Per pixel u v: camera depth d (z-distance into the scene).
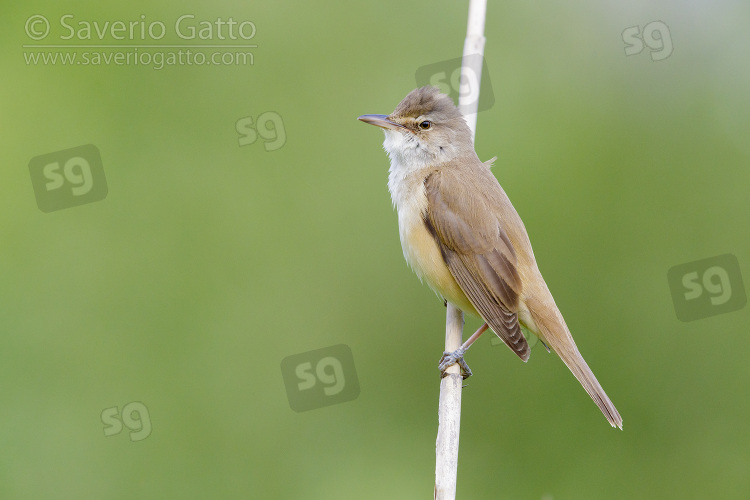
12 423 11.86
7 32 13.34
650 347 12.81
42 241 12.69
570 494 12.28
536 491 12.27
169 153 13.27
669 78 13.79
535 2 13.94
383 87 13.59
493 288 9.23
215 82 13.53
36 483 11.59
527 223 13.00
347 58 13.70
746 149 13.60
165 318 12.64
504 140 13.31
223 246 13.03
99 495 11.70
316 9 13.80
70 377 12.22
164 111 13.38
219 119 13.45
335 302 12.98
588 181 13.29
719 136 13.66
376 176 13.38
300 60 13.66
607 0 13.97
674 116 13.70
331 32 13.77
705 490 12.27
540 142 13.38
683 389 12.59
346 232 13.20
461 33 13.75
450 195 9.55
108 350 12.38
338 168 13.41
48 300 12.43
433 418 12.41
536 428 12.38
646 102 13.74
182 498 11.91
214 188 13.21
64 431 11.95
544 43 13.83
